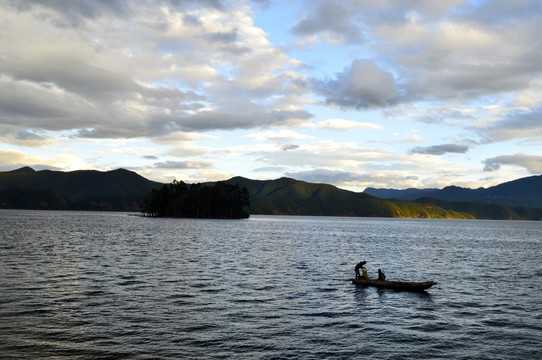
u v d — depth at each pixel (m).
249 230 139.50
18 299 27.03
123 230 116.00
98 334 20.47
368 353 18.84
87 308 25.31
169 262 47.84
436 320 24.83
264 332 21.48
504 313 26.89
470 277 43.25
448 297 31.81
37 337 19.80
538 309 28.20
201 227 148.25
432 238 126.12
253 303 27.88
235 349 18.84
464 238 132.25
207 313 24.88
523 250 85.44
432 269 49.47
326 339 20.66
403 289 34.16
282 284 35.50
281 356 18.14
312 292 32.31
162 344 19.27
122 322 22.56
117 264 45.00
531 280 41.81
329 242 92.62
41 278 34.91
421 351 19.30
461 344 20.42
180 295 29.73
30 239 75.25
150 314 24.31
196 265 45.97
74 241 74.12
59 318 22.97
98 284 33.03
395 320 24.61
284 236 111.44
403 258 61.66
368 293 32.53
